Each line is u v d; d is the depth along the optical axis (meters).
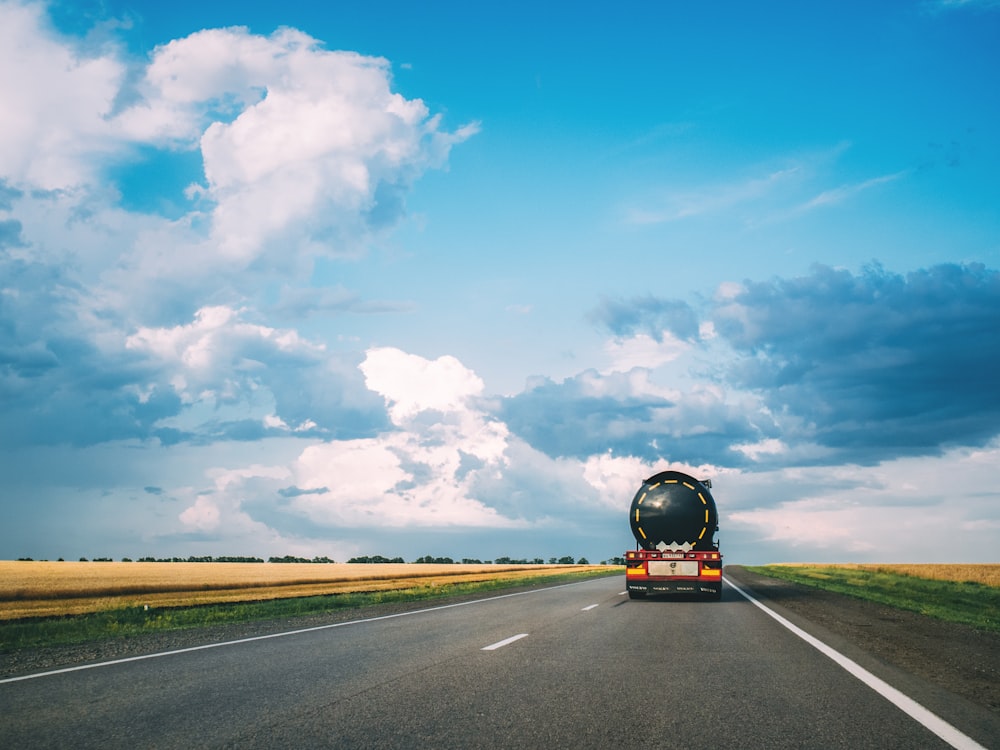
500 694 6.82
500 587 32.44
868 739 5.29
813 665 8.68
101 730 5.56
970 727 5.66
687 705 6.36
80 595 31.16
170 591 34.25
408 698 6.64
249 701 6.55
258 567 65.62
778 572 55.84
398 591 30.09
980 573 51.56
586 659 9.06
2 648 12.12
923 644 11.15
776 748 5.05
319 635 12.21
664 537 21.84
